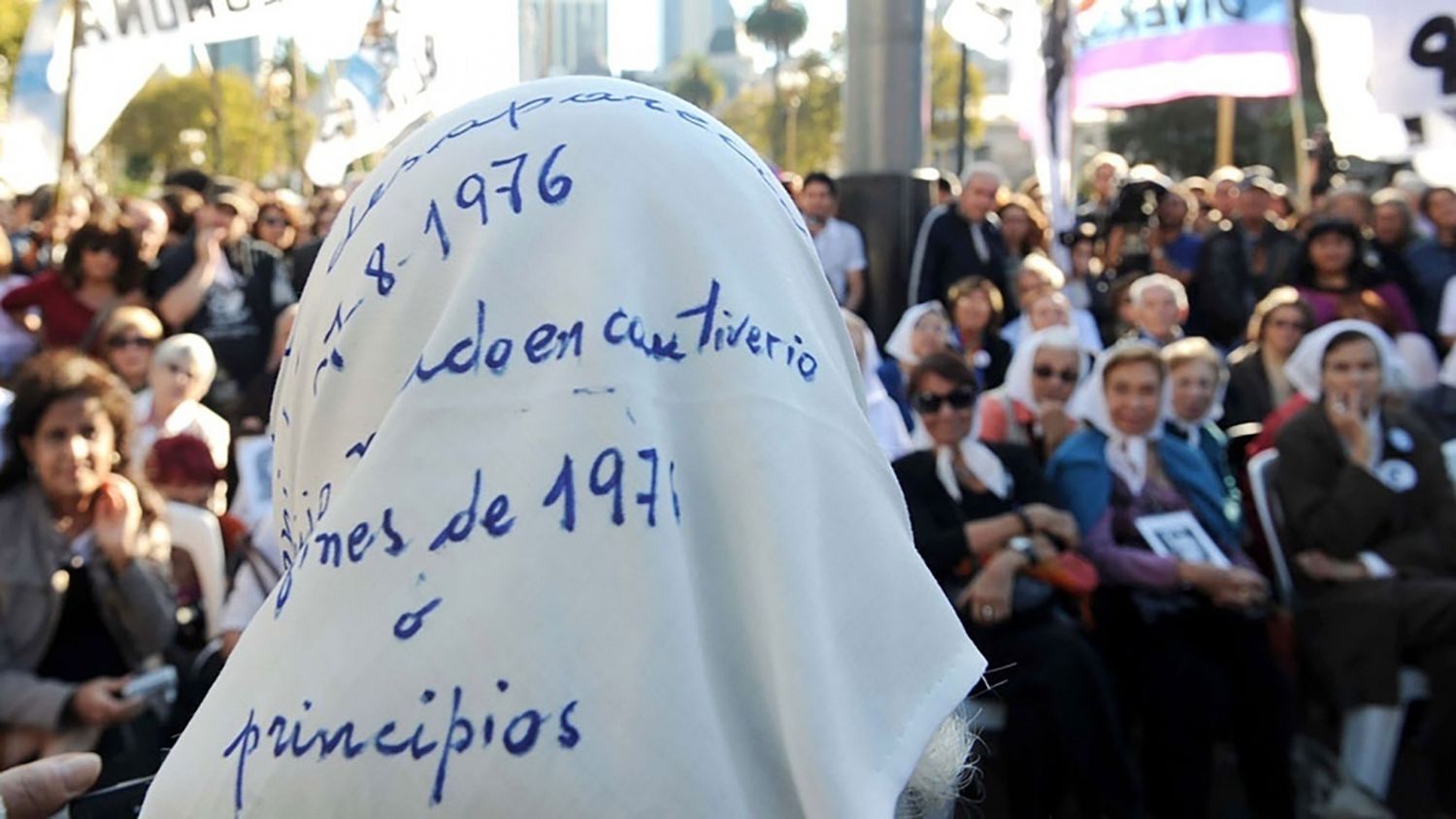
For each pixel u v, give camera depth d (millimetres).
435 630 651
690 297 722
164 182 8109
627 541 661
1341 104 5355
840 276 6387
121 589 2865
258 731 657
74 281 5215
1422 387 5633
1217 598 3600
